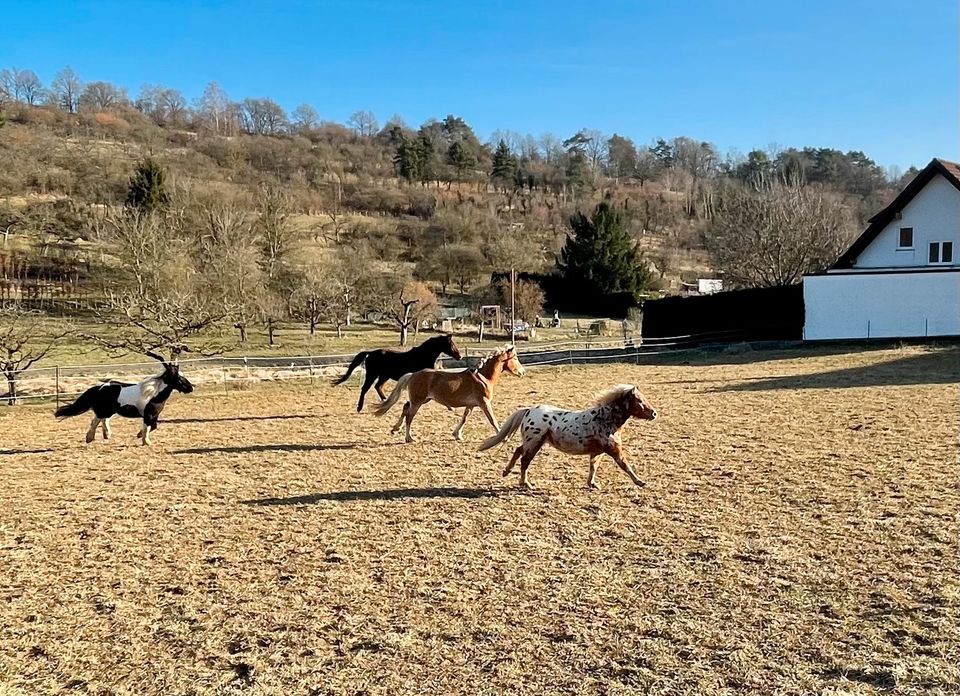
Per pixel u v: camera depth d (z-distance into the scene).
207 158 90.31
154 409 13.51
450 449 12.09
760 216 38.91
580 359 27.05
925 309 25.66
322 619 5.87
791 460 10.37
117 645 5.57
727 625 5.48
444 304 54.72
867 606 5.68
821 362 22.05
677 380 20.31
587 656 5.13
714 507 8.39
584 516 8.27
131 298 30.09
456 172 113.38
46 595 6.57
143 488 10.30
